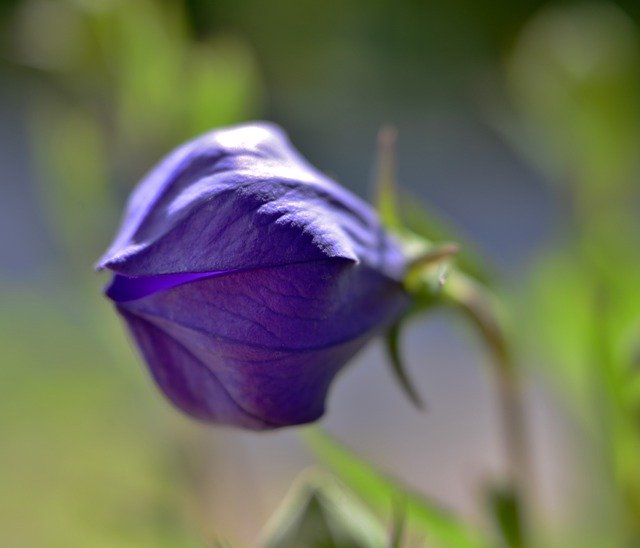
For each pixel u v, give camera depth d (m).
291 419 0.20
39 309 0.65
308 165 0.21
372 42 1.30
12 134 1.17
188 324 0.19
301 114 1.13
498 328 0.23
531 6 1.35
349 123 1.15
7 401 0.54
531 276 0.26
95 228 0.29
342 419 0.56
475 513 0.41
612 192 0.28
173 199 0.20
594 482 0.26
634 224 0.28
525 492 0.24
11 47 1.13
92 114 0.28
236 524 0.28
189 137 0.28
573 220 0.27
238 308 0.19
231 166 0.20
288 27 1.24
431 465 0.54
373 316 0.21
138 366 0.28
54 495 0.46
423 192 1.00
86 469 0.32
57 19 0.28
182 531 0.27
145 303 0.19
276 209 0.19
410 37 1.32
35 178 1.04
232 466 0.29
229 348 0.19
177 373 0.20
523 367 0.26
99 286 0.28
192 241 0.19
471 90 1.23
